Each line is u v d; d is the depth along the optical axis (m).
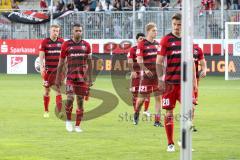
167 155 28.62
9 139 33.53
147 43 39.91
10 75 90.62
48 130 37.16
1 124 39.97
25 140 33.19
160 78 29.45
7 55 92.88
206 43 86.81
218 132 36.47
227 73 82.50
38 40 91.44
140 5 94.88
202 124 40.19
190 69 16.73
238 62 83.75
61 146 31.20
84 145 31.52
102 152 29.44
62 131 36.72
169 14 86.31
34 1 99.75
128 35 88.38
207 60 87.31
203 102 54.94
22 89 68.31
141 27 87.00
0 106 51.62
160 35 86.31
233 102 54.94
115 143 32.19
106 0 96.19
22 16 90.94
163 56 29.41
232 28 84.50
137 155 28.62
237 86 72.50
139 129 37.62
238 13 86.25
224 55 86.62
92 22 88.94
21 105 52.41
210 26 86.69
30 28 91.62
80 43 36.94
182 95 16.86
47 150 30.00
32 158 27.84
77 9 95.81
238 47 84.00
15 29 92.00
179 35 29.30
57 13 89.19
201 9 88.12
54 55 44.84
